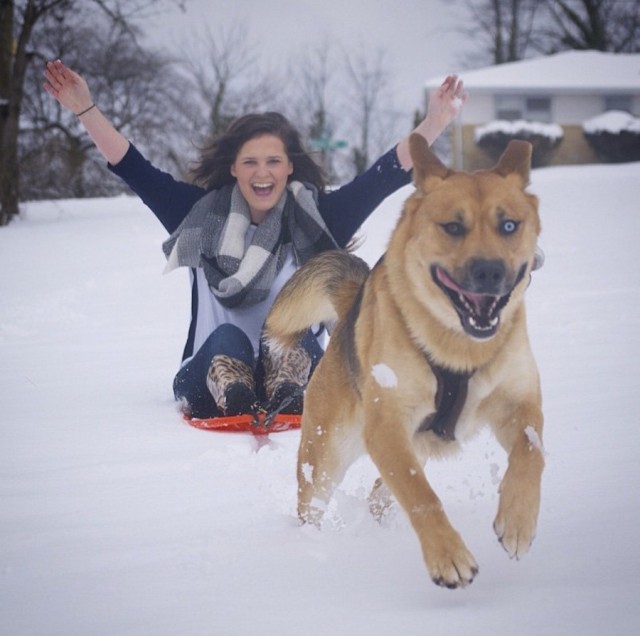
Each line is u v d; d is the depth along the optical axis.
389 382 3.48
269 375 5.39
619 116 35.97
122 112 34.72
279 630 2.63
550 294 9.17
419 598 2.84
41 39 31.75
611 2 48.12
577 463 4.17
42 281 12.68
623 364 6.14
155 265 13.97
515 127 35.16
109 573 3.19
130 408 5.83
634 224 14.88
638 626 2.50
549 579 2.93
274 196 5.62
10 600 2.99
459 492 3.99
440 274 3.43
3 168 23.89
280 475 4.36
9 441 5.11
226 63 48.97
